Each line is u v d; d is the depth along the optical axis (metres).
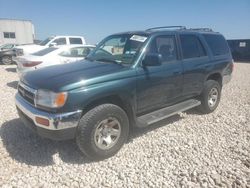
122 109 4.07
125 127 4.11
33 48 13.15
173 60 5.00
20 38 32.59
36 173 3.56
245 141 4.64
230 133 5.01
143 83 4.34
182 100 5.52
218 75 6.38
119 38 4.98
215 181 3.37
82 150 3.76
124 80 4.05
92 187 3.28
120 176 3.50
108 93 3.85
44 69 4.43
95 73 3.90
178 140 4.65
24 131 4.90
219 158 3.99
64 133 3.56
